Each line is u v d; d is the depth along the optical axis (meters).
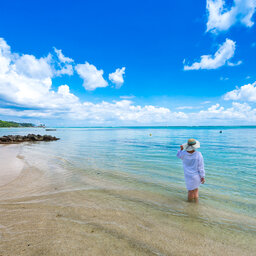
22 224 3.30
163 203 4.60
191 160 4.68
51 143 23.92
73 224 3.36
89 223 3.43
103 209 4.14
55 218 3.59
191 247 2.78
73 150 15.54
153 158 11.31
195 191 4.68
